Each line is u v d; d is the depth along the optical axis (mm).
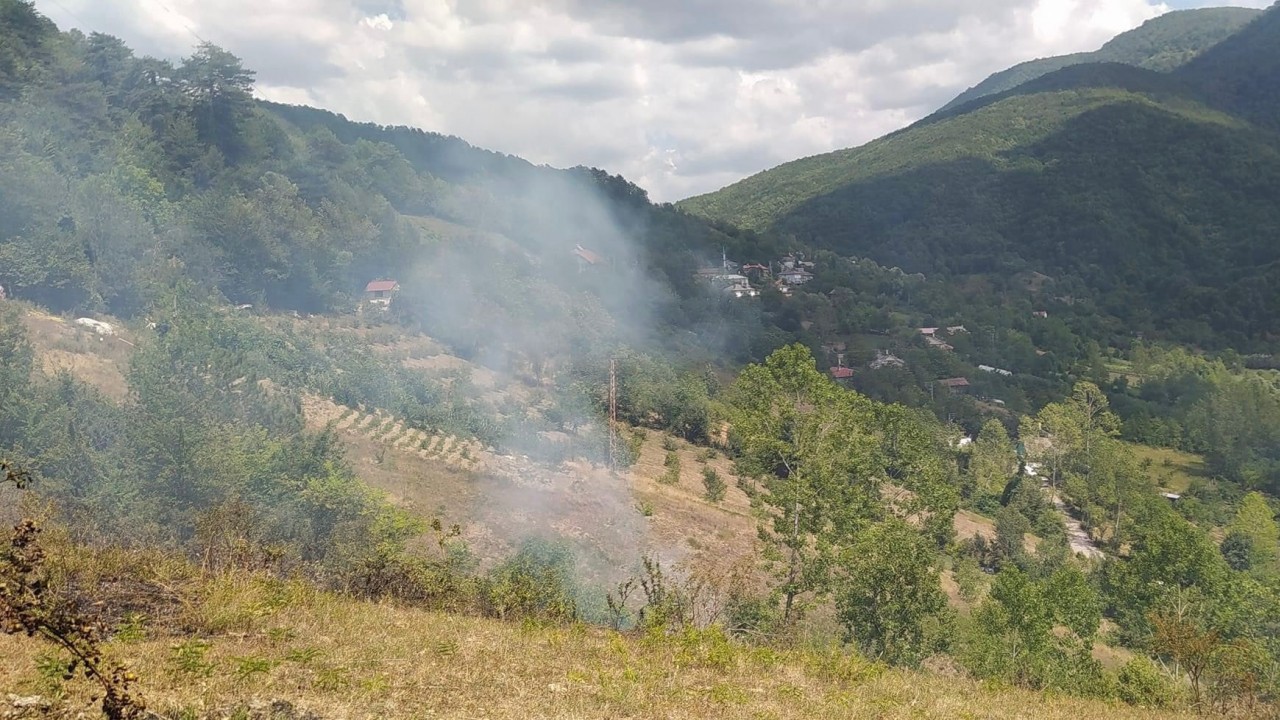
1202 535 33312
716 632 12398
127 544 15477
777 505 27812
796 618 25734
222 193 78250
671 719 7770
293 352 53219
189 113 93625
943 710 10328
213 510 15820
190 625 8562
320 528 23625
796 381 30203
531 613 14250
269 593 10234
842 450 28859
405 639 9391
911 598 22406
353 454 40594
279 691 6711
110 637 7676
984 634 25328
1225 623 29891
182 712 5855
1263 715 14742
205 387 29500
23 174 52625
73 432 22922
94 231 54656
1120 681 18312
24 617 4668
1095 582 48219
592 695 8125
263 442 27734
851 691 10523
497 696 7535
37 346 39500
